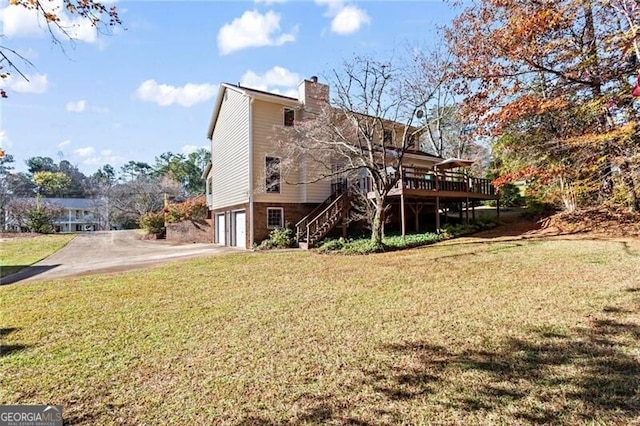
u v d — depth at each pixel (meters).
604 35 7.38
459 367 3.21
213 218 19.94
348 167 13.12
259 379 3.14
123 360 3.62
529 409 2.53
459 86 8.59
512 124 10.02
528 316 4.46
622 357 3.25
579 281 6.05
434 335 4.00
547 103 7.83
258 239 14.46
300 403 2.74
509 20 7.25
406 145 12.67
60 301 6.11
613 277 6.18
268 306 5.48
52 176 46.81
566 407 2.53
